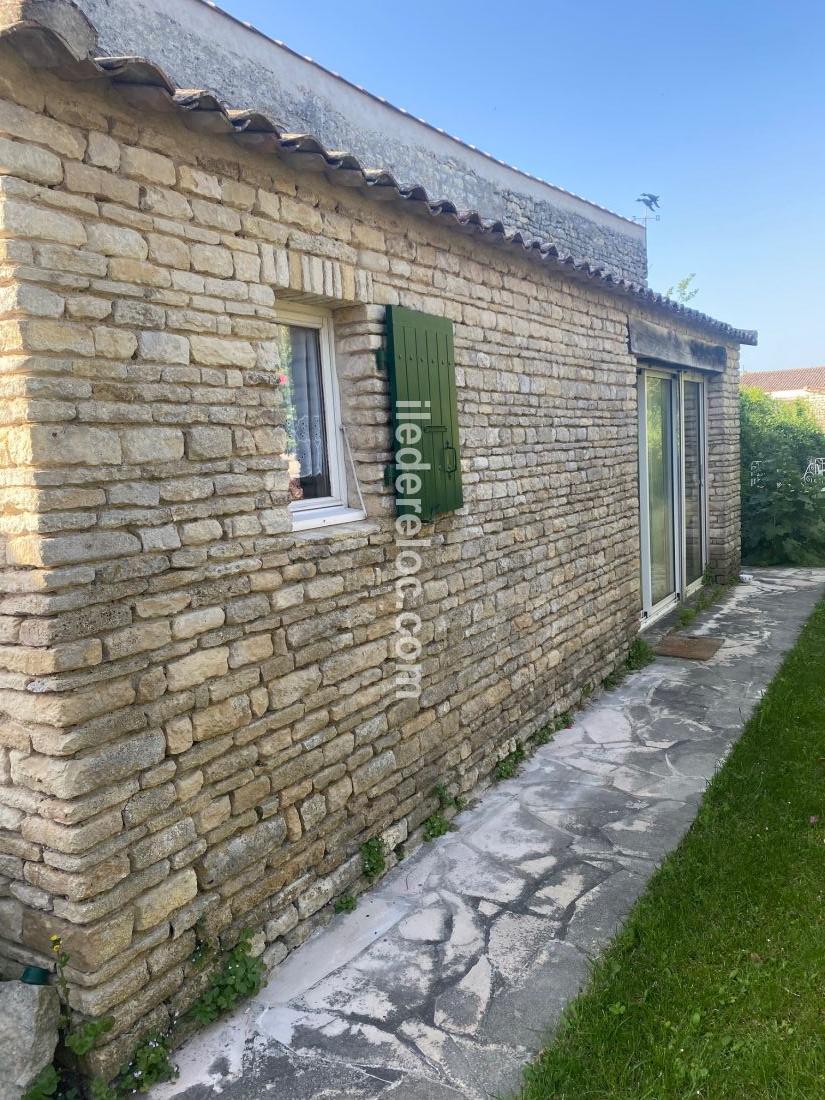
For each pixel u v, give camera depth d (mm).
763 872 3619
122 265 2592
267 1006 2959
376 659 3818
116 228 2576
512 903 3561
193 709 2846
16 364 2309
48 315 2369
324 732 3484
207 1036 2818
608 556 6637
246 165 3074
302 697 3355
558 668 5727
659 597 8828
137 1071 2564
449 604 4418
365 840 3746
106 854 2516
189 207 2838
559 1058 2617
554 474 5676
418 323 4035
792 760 4789
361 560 3715
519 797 4625
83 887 2441
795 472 12078
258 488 3129
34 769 2453
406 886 3742
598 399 6410
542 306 5473
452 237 4414
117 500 2566
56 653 2367
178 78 4324
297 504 3732
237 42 4746
